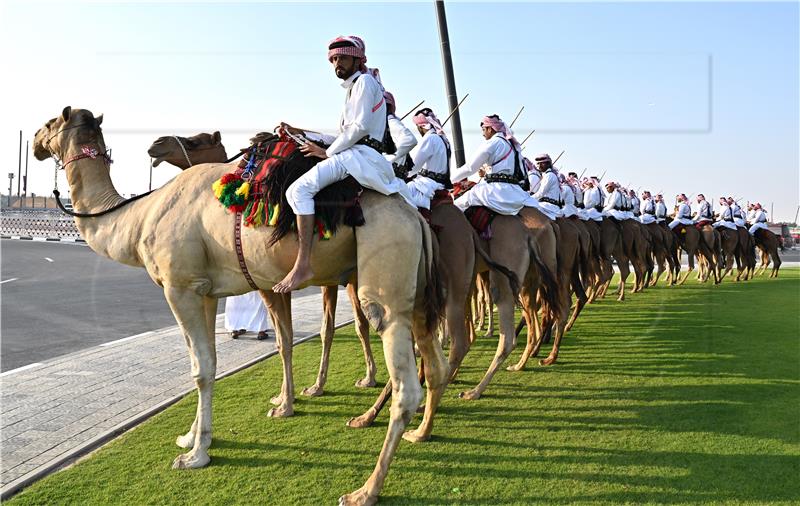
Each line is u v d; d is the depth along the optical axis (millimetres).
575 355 8031
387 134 4438
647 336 9188
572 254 8594
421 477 4250
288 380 5520
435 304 4414
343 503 3820
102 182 5008
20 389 6195
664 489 4055
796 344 8438
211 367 4535
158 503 3850
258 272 4371
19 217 28625
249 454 4617
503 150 6551
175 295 4504
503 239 6359
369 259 4070
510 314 6277
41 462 4426
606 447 4758
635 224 13875
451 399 6082
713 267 16641
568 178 11680
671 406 5746
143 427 5137
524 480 4203
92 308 11398
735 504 3846
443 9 8688
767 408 5637
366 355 6391
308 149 4230
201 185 4566
